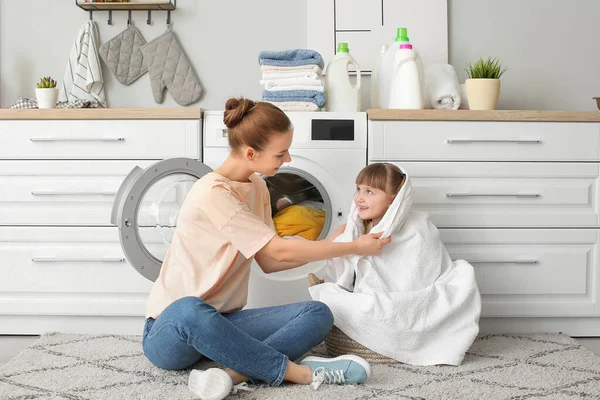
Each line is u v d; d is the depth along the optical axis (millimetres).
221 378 1553
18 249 2385
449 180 2396
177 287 1811
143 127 2371
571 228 2422
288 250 1769
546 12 2930
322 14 2898
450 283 2039
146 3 2812
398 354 1922
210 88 2932
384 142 2371
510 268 2416
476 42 2930
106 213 2379
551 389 1688
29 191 2385
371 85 2775
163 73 2902
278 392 1630
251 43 2926
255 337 1761
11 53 2916
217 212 1746
